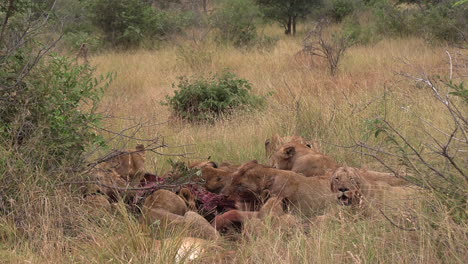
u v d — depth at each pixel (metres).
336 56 20.22
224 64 21.34
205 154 10.09
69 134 7.57
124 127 11.20
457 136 7.88
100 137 7.88
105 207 7.12
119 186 7.82
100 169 7.70
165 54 24.75
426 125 9.43
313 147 9.69
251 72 19.33
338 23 33.47
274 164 8.80
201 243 6.24
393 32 26.17
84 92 8.11
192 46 24.20
